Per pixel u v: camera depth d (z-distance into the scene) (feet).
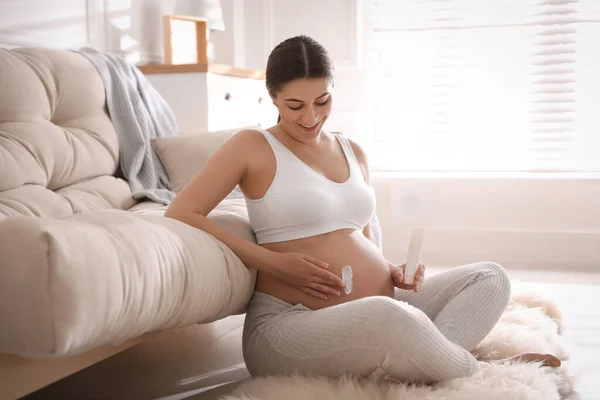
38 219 4.17
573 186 14.15
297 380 5.20
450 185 14.64
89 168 8.18
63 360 4.63
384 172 15.35
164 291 4.70
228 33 15.48
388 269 6.16
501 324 7.11
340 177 6.15
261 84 13.46
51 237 3.98
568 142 14.62
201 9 14.48
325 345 5.20
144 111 9.36
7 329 4.03
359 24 15.29
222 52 15.52
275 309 5.79
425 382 5.26
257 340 5.69
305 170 5.97
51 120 8.18
